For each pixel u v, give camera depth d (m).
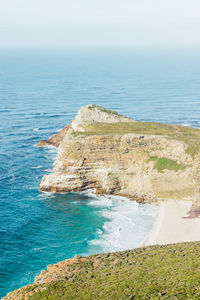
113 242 72.94
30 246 72.12
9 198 95.06
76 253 69.19
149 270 47.34
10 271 63.66
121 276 46.56
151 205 90.81
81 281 47.06
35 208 89.62
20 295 46.03
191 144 98.88
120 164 100.44
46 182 99.50
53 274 51.66
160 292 41.16
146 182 97.19
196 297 38.94
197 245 57.28
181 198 91.19
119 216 85.25
